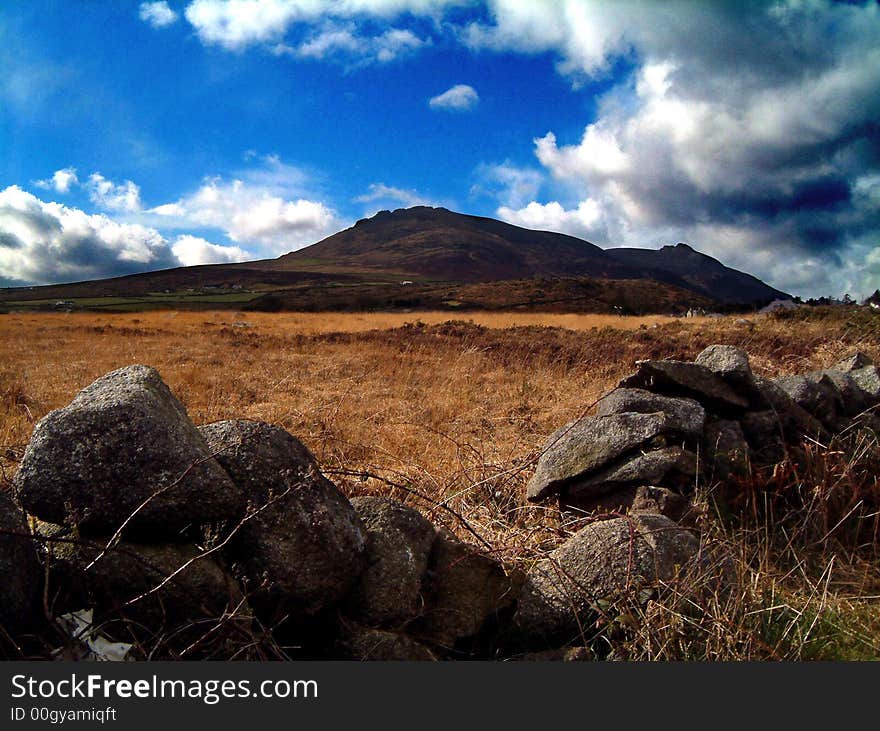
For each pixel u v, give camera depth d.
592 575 3.17
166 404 2.97
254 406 8.88
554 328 20.61
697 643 3.00
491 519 4.50
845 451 5.34
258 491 2.88
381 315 45.84
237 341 19.88
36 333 24.42
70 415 2.70
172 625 2.58
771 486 4.82
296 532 2.78
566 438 4.91
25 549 2.44
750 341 14.21
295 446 3.12
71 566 2.56
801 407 5.70
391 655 2.74
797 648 3.19
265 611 2.77
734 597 3.21
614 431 4.71
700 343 14.68
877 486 4.87
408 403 9.10
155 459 2.68
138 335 23.78
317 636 2.92
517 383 10.83
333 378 11.81
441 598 3.12
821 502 4.57
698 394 5.30
